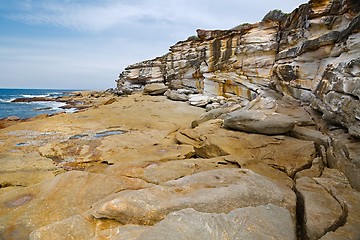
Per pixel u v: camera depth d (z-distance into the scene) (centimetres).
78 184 613
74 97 5431
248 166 749
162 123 1655
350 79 675
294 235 360
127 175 714
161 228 344
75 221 414
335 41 1070
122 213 412
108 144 1156
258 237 341
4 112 2917
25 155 1005
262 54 2055
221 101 2138
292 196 497
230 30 2412
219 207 430
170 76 3538
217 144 948
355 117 639
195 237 329
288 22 1750
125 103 2620
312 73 1202
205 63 2784
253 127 999
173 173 717
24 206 530
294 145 837
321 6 1222
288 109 1162
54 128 1561
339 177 577
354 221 390
